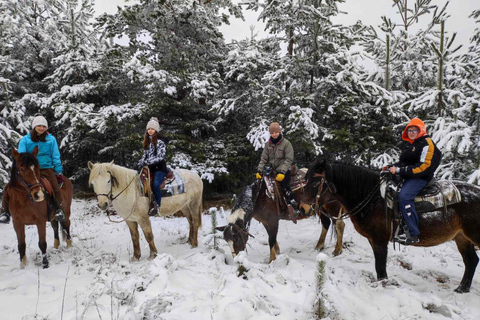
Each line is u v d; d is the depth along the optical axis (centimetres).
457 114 664
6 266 508
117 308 342
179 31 1090
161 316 314
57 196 527
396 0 1102
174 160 965
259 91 967
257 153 1120
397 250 591
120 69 1054
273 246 541
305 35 1009
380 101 916
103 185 484
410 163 398
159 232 784
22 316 337
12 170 480
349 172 427
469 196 385
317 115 986
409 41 1055
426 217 390
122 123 982
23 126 1044
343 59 944
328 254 600
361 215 424
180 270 435
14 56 1384
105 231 793
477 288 425
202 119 1064
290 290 385
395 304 356
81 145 1187
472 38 1009
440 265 518
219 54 1197
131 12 1005
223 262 507
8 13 1180
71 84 1310
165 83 968
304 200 457
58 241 618
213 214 546
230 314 313
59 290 402
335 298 344
